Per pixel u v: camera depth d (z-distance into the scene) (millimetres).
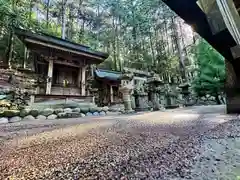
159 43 21984
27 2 14938
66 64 10289
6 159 1629
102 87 14602
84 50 10352
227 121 3543
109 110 9953
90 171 1257
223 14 1651
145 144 2039
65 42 9914
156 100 11953
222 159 1380
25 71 11336
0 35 13289
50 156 1709
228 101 5133
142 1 20031
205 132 2580
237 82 4867
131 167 1297
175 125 3576
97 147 2012
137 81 14641
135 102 11703
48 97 8758
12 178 1179
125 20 20953
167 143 2035
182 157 1481
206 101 13172
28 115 6773
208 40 2061
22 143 2395
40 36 8820
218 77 11641
